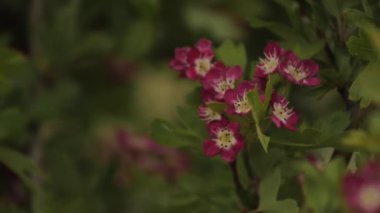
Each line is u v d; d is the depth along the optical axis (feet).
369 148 1.24
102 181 2.27
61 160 2.29
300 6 1.59
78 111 2.49
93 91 2.57
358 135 1.23
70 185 2.26
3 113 1.98
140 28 2.52
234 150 1.39
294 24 1.53
